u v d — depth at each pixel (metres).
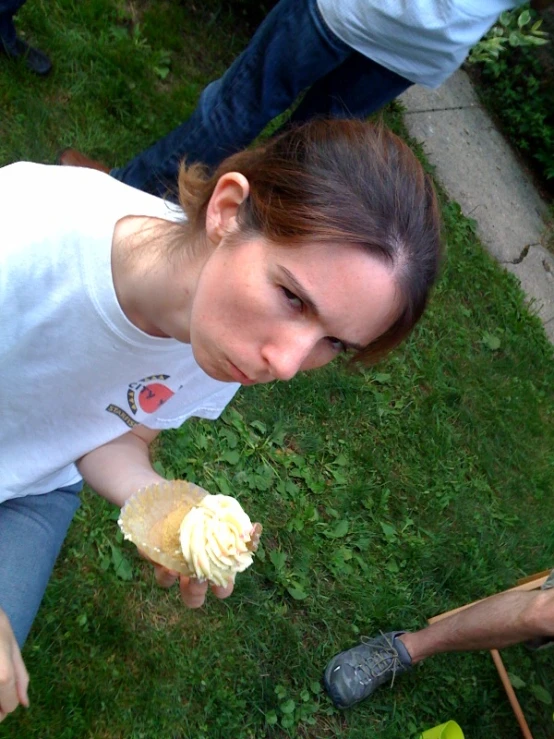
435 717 1.54
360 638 1.54
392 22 1.29
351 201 0.62
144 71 1.91
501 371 2.29
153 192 1.49
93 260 0.70
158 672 1.28
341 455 1.76
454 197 2.61
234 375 0.66
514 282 2.54
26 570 0.82
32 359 0.76
